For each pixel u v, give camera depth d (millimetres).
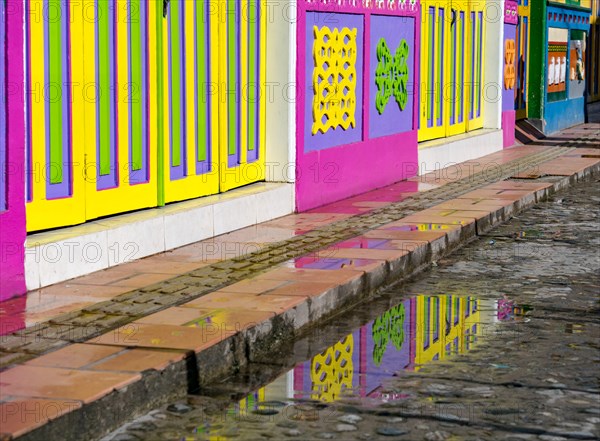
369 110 14906
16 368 6242
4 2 7992
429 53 17859
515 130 23250
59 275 8641
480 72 20703
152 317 7504
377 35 15086
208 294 8273
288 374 6930
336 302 8648
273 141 12562
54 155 8898
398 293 9438
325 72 13445
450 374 6922
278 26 12414
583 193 16047
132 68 9891
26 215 8617
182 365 6488
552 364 7172
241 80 11914
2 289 8008
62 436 5461
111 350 6629
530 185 15695
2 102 7973
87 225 9289
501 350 7527
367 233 11250
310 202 13078
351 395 6461
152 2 10141
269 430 5828
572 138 24000
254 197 11727
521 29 23516
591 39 29766
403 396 6449
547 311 8727
